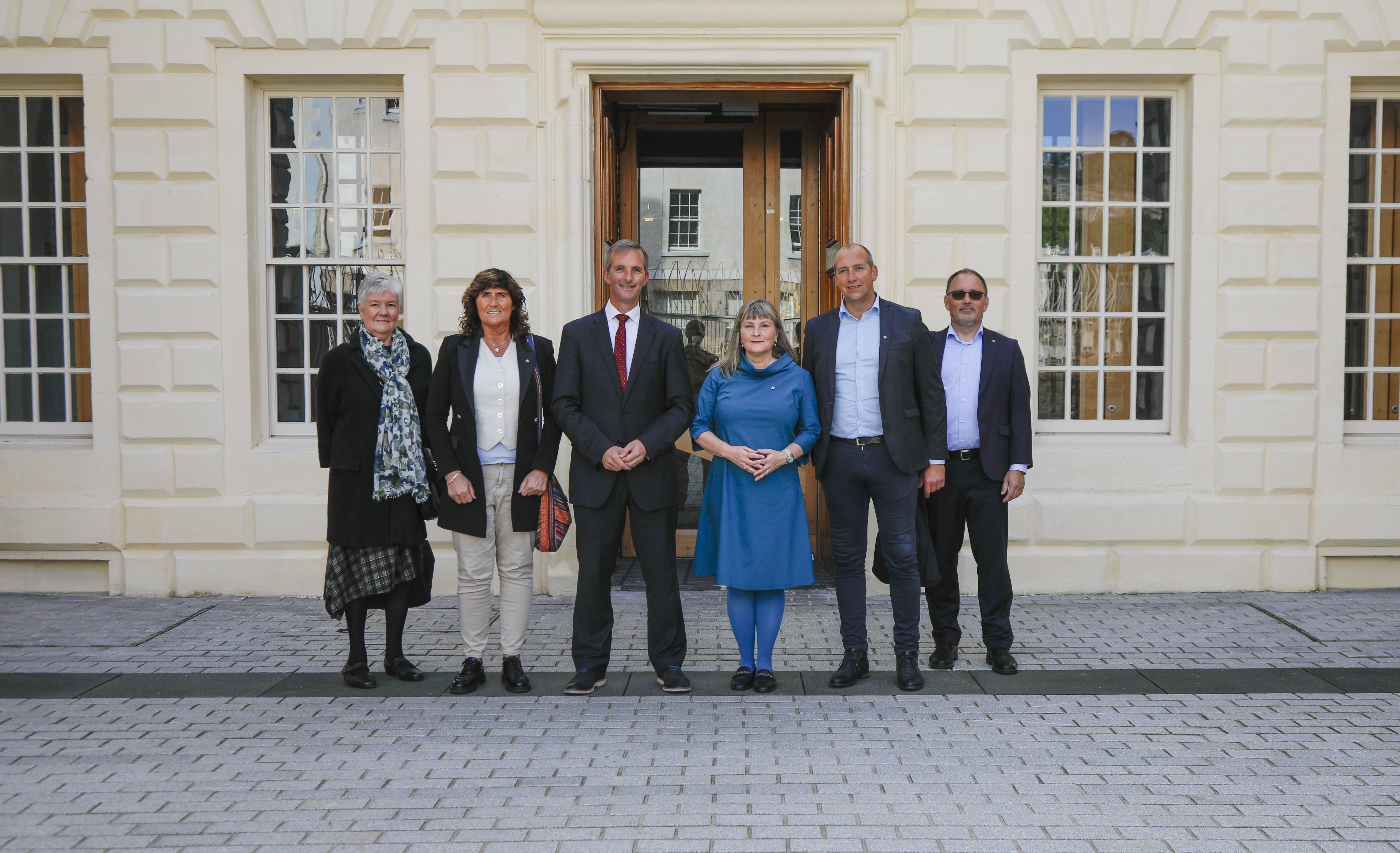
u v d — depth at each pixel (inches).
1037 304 269.6
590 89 264.1
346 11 260.7
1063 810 131.4
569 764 148.1
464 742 157.6
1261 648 213.8
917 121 262.1
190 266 263.6
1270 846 120.6
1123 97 271.0
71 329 275.7
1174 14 260.7
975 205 262.8
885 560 186.9
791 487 184.5
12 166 275.0
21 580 268.1
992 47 260.7
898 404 181.9
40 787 139.5
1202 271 265.3
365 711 173.0
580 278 262.1
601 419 182.1
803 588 266.7
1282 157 263.0
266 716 170.4
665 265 298.7
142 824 127.8
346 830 125.8
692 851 120.2
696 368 299.9
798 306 299.0
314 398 275.6
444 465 180.9
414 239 265.6
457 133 261.6
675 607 185.3
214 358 264.1
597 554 183.2
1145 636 223.0
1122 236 273.0
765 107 291.4
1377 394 277.3
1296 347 265.0
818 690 184.9
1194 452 265.9
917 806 132.8
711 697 180.9
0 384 275.6
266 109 270.7
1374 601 255.8
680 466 300.8
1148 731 161.8
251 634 227.6
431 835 124.4
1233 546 267.1
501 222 262.2
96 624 236.1
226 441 265.4
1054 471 264.8
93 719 168.7
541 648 216.4
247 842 122.4
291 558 265.1
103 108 263.6
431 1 259.6
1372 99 272.1
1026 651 211.5
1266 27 261.6
